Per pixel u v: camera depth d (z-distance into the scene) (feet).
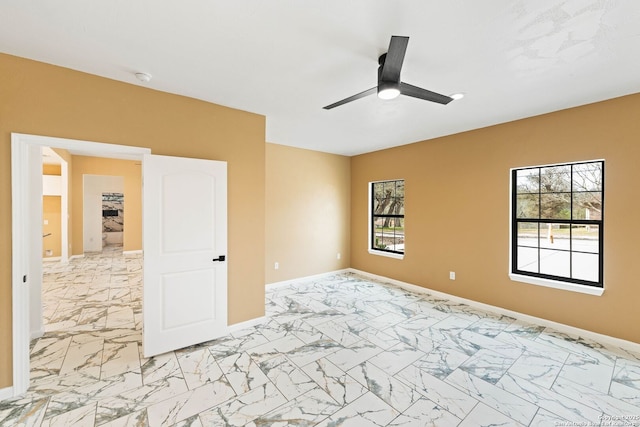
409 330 10.50
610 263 9.38
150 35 6.10
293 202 16.97
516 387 7.16
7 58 6.79
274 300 13.88
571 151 10.12
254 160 10.94
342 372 7.79
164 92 8.96
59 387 7.05
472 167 13.07
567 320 10.30
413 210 15.66
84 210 27.78
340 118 11.57
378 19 5.55
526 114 10.92
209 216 9.55
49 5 5.11
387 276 17.22
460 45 6.40
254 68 7.57
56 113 7.32
